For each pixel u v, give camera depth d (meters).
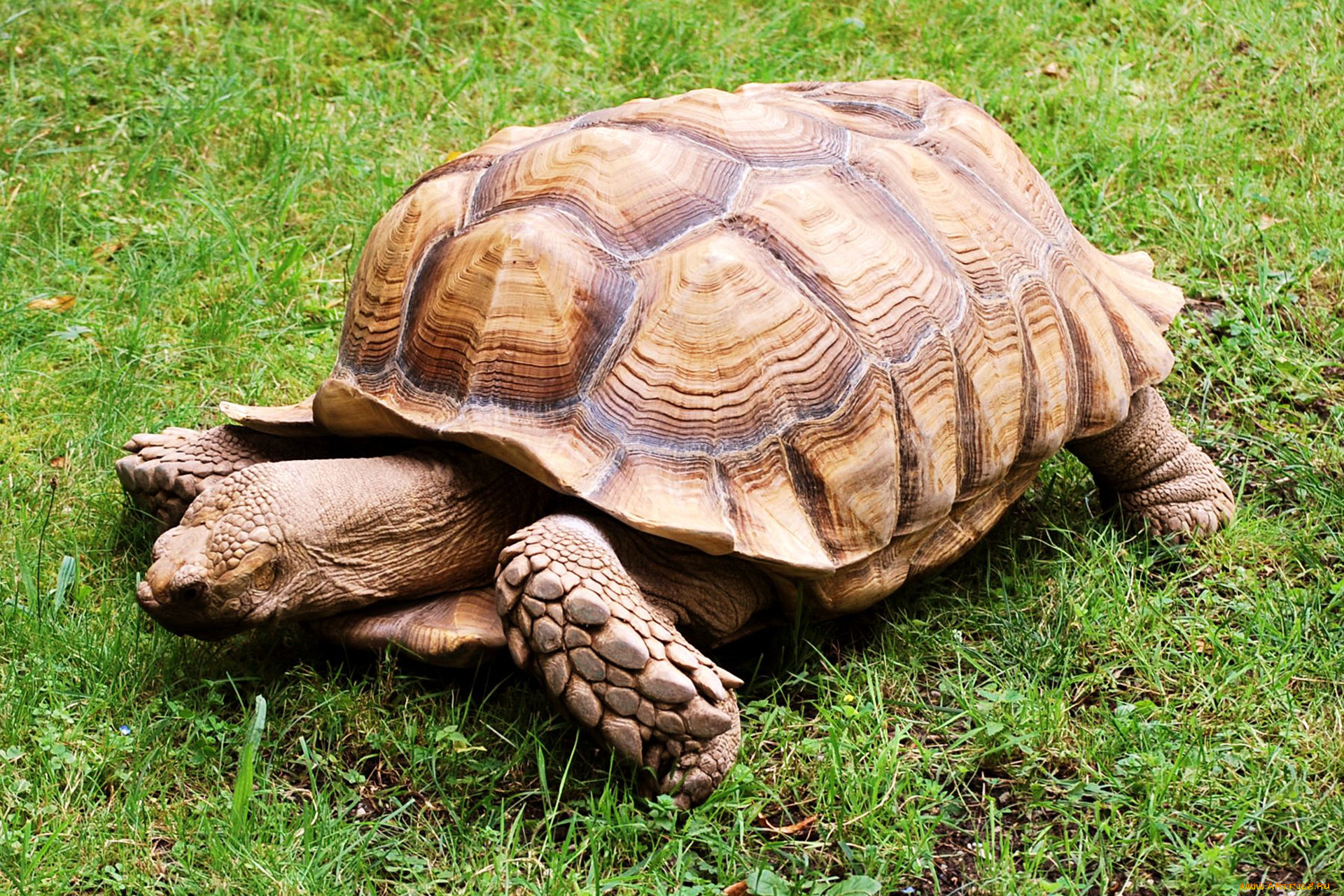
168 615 2.91
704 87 5.78
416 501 3.00
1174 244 4.93
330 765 2.96
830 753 2.94
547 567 2.73
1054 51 6.14
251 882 2.62
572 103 5.71
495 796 2.91
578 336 2.91
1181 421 4.21
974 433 3.22
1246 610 3.42
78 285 4.62
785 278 3.01
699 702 2.75
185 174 5.10
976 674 3.31
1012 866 2.72
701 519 2.80
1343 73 5.77
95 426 3.98
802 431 2.95
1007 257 3.42
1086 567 3.56
